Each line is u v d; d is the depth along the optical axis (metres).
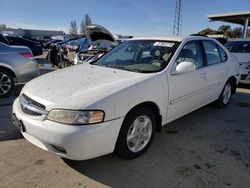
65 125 2.46
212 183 2.67
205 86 4.20
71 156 2.50
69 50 10.35
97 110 2.53
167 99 3.35
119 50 4.21
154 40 4.04
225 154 3.29
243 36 18.98
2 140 3.49
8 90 5.83
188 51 3.88
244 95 6.49
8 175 2.70
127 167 2.91
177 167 2.95
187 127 4.16
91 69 3.59
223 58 4.91
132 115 2.89
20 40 14.74
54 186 2.55
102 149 2.62
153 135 3.28
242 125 4.33
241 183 2.68
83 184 2.60
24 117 2.72
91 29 7.88
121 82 2.95
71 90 2.78
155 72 3.29
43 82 3.15
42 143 2.66
